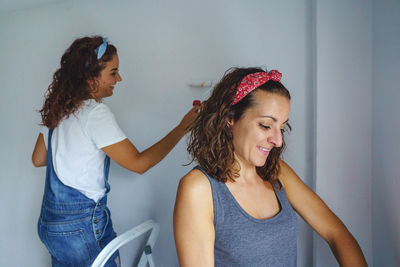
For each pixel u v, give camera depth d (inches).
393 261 39.2
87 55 46.1
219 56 58.7
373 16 44.7
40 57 76.4
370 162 45.9
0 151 82.1
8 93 80.6
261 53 55.6
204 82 58.6
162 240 64.3
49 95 48.2
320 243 49.3
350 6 46.5
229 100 32.4
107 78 48.9
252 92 31.7
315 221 36.8
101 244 49.8
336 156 47.4
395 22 38.0
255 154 32.3
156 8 63.8
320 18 47.8
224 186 32.6
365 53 45.9
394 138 38.6
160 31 63.5
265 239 31.0
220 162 32.6
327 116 47.6
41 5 75.4
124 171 67.3
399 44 36.9
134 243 66.8
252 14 56.2
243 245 30.5
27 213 79.7
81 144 45.9
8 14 79.6
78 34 71.6
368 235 46.4
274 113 31.1
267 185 36.3
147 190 65.4
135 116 66.0
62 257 47.6
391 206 39.5
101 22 69.1
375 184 44.5
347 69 46.8
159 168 64.0
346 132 46.9
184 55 61.5
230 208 31.5
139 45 65.4
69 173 46.8
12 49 79.6
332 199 47.6
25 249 80.3
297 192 38.0
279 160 39.8
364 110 46.1
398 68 37.2
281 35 54.1
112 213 69.0
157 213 64.6
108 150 45.9
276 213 34.1
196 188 31.6
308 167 52.7
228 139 33.3
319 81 47.8
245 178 34.8
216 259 31.6
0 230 82.5
